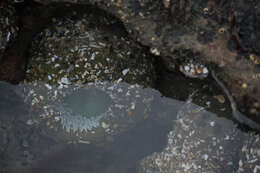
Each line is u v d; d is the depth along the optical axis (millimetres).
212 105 1014
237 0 1001
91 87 1000
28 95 1013
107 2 1022
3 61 1004
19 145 1023
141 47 1021
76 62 989
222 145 991
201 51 1006
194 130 1009
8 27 999
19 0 1025
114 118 1016
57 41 1000
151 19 1019
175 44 1014
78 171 1034
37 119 1021
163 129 1052
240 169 977
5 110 1024
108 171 1038
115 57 996
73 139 1024
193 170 993
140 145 1051
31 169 1022
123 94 1007
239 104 999
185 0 1009
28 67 1008
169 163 1013
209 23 1007
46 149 1033
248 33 991
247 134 992
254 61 984
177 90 1035
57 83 996
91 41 996
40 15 1030
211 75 1012
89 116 1016
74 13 1024
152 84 1024
